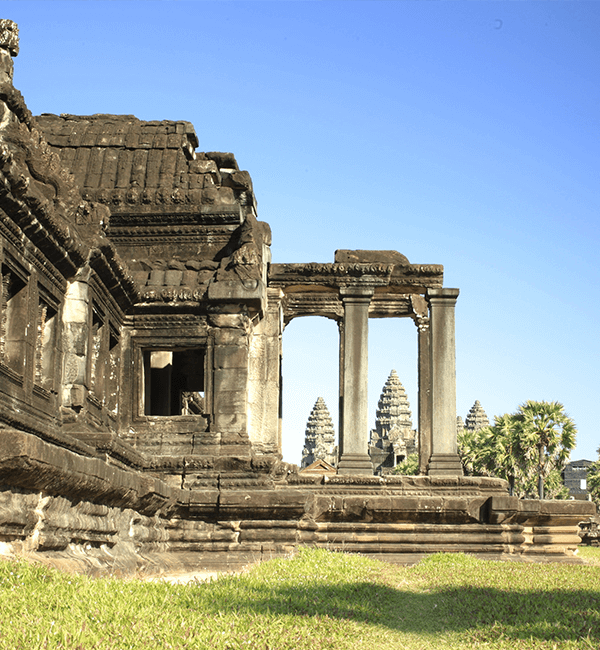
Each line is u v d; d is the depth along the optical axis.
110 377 22.20
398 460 97.19
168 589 10.44
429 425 27.72
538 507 20.66
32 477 9.53
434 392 23.92
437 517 20.47
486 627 9.33
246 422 22.47
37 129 17.42
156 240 24.03
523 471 51.78
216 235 23.98
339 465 23.14
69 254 17.25
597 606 10.68
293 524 19.11
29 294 15.82
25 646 6.48
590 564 19.56
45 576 8.93
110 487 12.52
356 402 23.62
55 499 10.60
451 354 24.14
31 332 15.90
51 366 17.47
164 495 16.89
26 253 15.48
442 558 18.14
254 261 22.91
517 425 51.59
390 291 25.38
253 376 24.23
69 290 18.30
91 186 24.12
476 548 20.42
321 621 9.23
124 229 23.98
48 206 15.36
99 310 20.16
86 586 9.11
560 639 8.45
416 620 10.47
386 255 24.78
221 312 22.91
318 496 20.16
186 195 23.94
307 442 129.62
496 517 20.44
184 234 23.98
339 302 29.05
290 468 23.75
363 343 24.08
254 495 19.00
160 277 23.23
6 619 7.16
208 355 22.83
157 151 24.69
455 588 12.86
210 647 7.27
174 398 31.92
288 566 14.89
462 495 22.44
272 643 7.73
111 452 16.81
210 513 19.09
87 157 24.59
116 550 13.55
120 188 24.09
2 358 14.55
